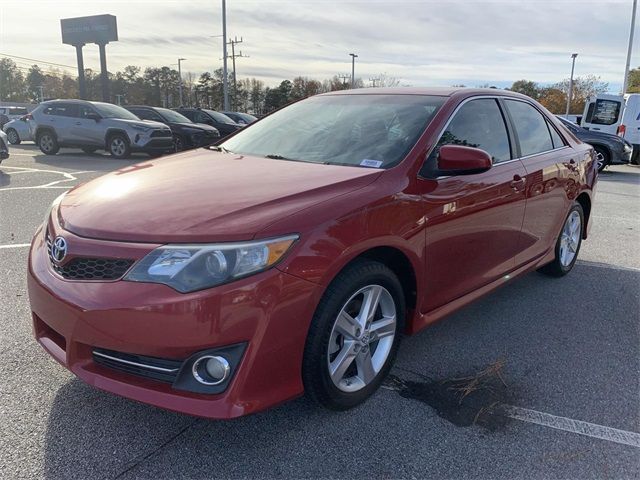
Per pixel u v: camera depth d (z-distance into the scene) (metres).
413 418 2.67
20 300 3.95
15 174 10.70
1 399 2.71
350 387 2.66
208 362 2.19
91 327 2.23
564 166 4.42
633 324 3.94
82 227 2.41
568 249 4.95
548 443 2.52
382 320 2.80
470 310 4.14
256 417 2.64
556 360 3.35
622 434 2.61
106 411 2.64
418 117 3.28
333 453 2.40
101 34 30.72
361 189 2.64
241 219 2.28
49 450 2.35
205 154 3.62
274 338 2.22
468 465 2.35
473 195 3.22
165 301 2.11
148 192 2.66
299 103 4.17
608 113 17.17
